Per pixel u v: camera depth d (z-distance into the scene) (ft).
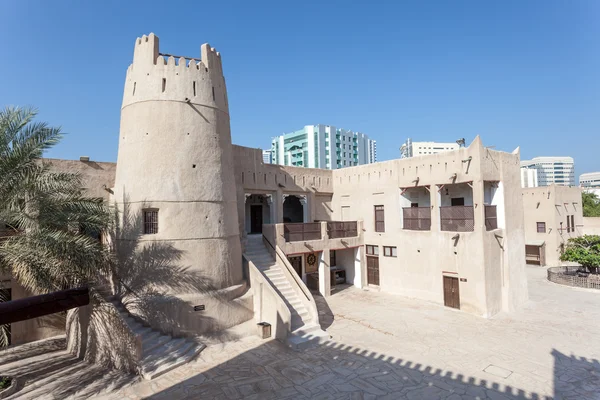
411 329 49.42
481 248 55.47
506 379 34.91
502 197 60.80
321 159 302.04
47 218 33.32
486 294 54.95
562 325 51.24
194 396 31.17
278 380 34.32
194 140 46.44
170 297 42.47
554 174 453.99
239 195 63.87
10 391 31.53
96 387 32.68
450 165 60.13
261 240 65.51
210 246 46.14
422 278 63.72
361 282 72.84
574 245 92.12
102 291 43.98
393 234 68.64
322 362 38.58
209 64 49.34
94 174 51.49
